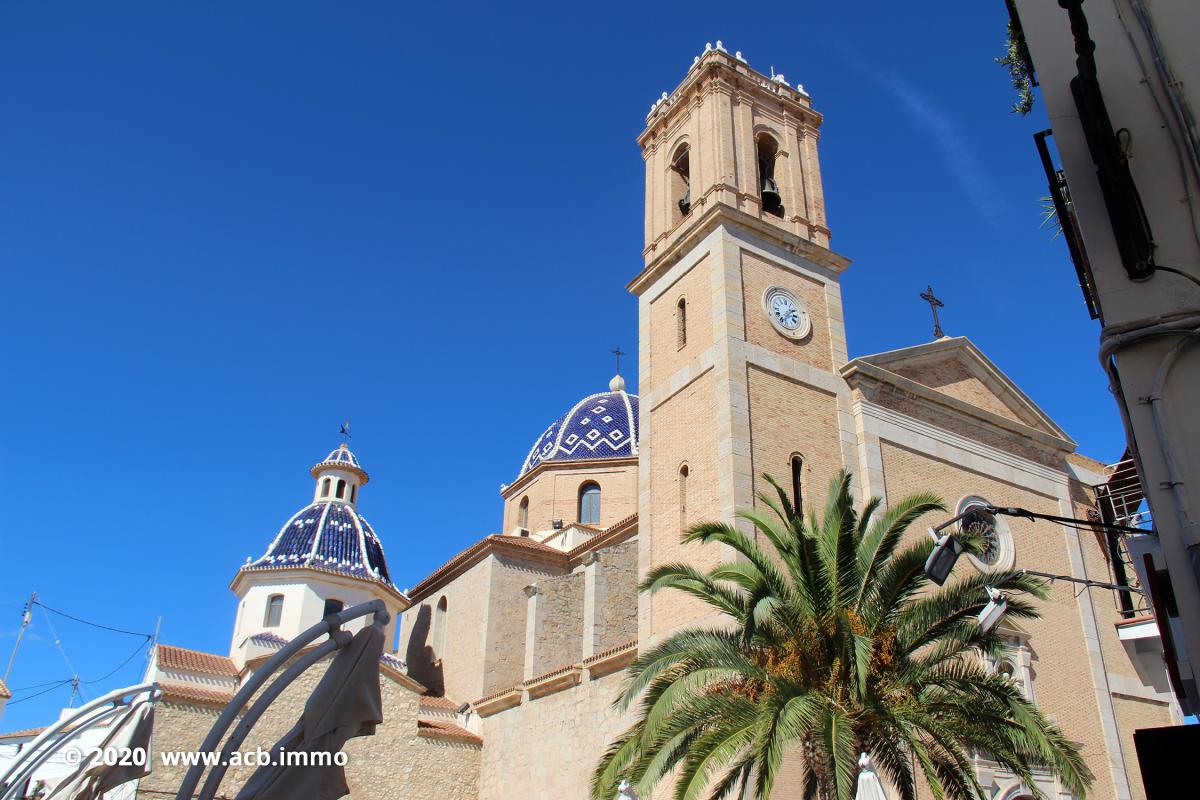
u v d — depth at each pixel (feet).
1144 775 20.65
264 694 29.43
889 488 94.27
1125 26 25.46
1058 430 113.91
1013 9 40.27
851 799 54.34
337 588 134.41
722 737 53.57
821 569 59.67
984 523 99.86
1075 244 32.63
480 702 115.55
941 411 103.91
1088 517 110.52
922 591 89.86
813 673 57.31
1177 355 21.97
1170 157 23.76
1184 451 21.21
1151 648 79.10
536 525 155.63
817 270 106.63
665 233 112.57
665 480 95.71
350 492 151.74
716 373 92.89
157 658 108.88
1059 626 98.89
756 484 86.99
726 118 110.52
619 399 170.19
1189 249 22.75
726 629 65.26
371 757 105.81
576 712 99.40
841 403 97.71
